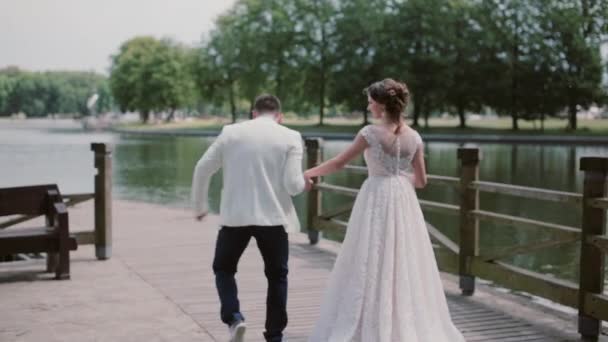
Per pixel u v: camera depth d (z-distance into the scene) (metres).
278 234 3.88
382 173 3.82
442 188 17.16
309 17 55.72
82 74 148.12
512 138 39.97
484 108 54.91
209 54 61.94
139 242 7.84
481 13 49.53
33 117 135.00
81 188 17.03
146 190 16.44
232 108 65.12
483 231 10.56
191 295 5.43
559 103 48.50
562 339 4.38
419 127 52.94
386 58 51.03
